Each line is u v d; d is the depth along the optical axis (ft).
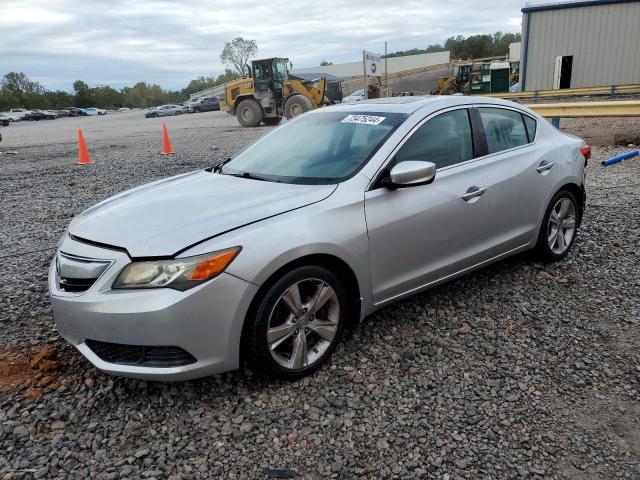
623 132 38.86
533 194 13.88
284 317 9.85
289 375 9.87
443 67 173.58
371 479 7.71
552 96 72.28
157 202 10.74
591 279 14.17
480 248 12.84
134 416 9.11
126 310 8.57
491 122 13.55
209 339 8.83
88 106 350.23
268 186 11.19
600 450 8.17
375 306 11.04
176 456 8.21
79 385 10.00
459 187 12.09
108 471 7.90
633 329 11.61
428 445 8.35
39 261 17.11
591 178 25.64
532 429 8.66
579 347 11.01
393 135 11.55
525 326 11.91
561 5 75.87
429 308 12.82
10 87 365.61
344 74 224.33
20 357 11.05
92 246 9.46
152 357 8.84
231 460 8.11
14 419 9.04
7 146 62.03
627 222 18.61
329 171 11.28
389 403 9.38
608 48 75.15
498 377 10.07
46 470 7.89
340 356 10.86
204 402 9.45
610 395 9.46
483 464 7.93
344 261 10.17
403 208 11.05
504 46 360.89
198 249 8.78
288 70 75.46
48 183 31.83
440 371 10.30
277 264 9.20
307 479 7.75
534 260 15.46
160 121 116.67
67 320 9.28
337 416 9.07
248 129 70.33
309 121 13.85
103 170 36.04
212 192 11.12
